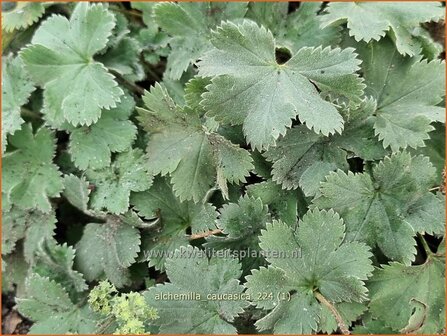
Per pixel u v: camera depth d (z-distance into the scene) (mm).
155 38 253
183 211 232
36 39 239
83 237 242
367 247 209
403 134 216
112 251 234
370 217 214
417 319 215
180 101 239
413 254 211
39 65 237
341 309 216
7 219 249
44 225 246
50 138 246
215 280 216
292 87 207
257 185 220
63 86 236
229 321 214
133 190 230
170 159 225
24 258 256
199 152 222
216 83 205
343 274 210
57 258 240
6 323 264
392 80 227
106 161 235
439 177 224
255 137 205
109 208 230
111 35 247
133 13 261
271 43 212
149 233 234
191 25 239
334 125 203
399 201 214
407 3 231
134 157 234
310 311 212
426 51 231
